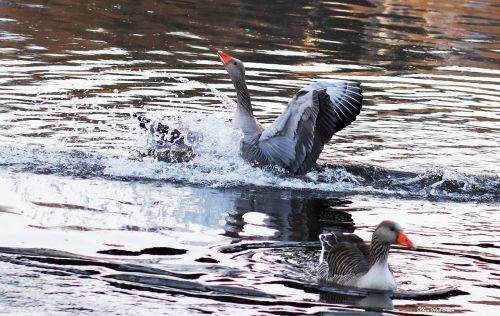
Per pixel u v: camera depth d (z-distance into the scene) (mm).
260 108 17688
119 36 23734
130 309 9023
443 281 10008
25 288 9375
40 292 9312
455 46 26516
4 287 9359
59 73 19266
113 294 9359
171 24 26031
